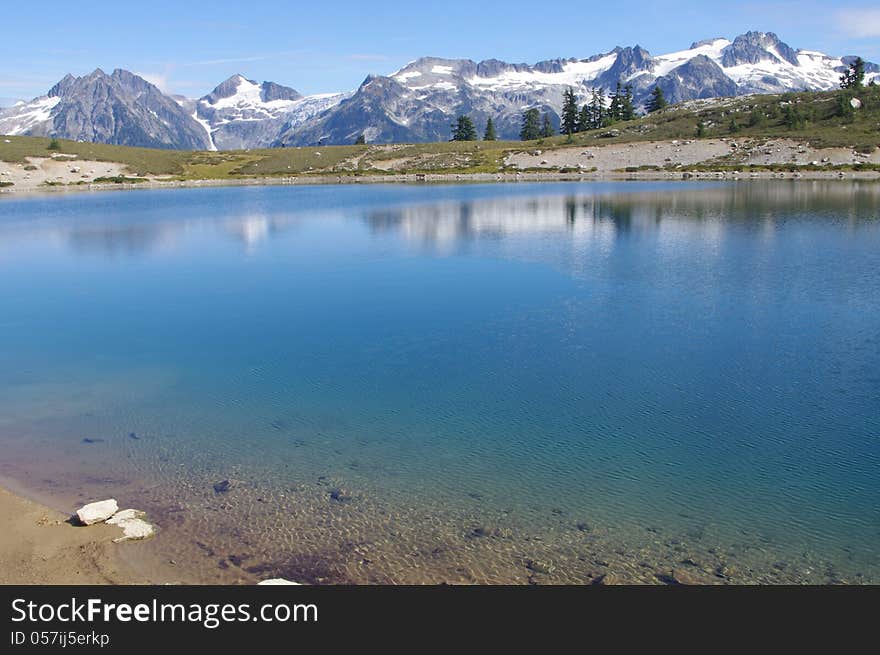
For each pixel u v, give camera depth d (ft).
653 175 405.18
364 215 250.37
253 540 45.09
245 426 64.95
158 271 151.23
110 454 58.65
